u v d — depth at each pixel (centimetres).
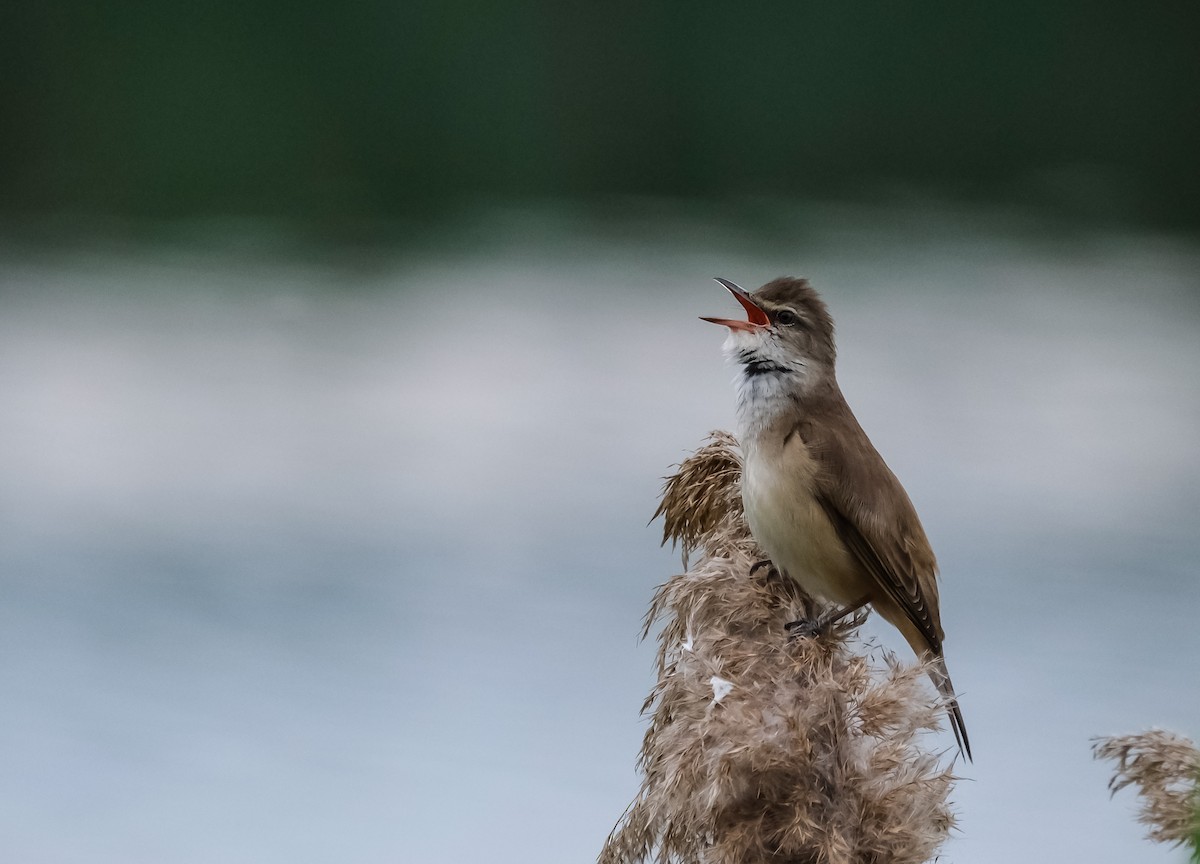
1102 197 3061
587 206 3036
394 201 3067
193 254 2598
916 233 2692
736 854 325
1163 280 2334
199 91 3133
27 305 2180
